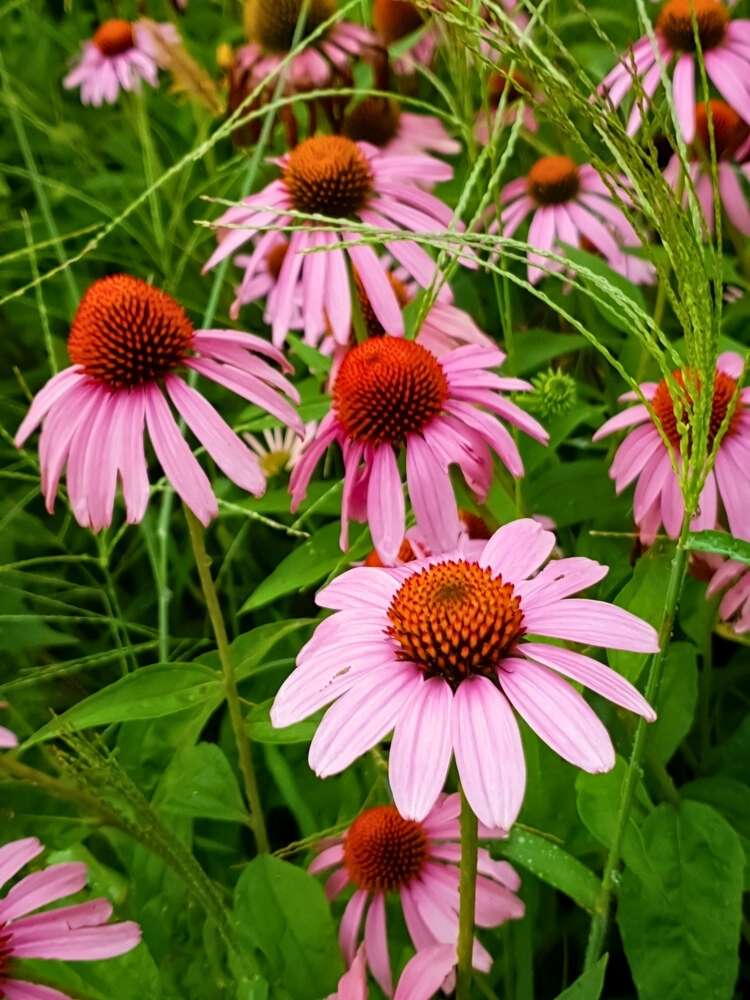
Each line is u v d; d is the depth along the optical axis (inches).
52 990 13.0
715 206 11.9
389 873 16.0
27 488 22.9
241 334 17.1
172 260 24.9
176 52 23.4
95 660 18.6
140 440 15.9
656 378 19.5
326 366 20.2
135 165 27.1
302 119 24.7
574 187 23.0
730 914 14.4
